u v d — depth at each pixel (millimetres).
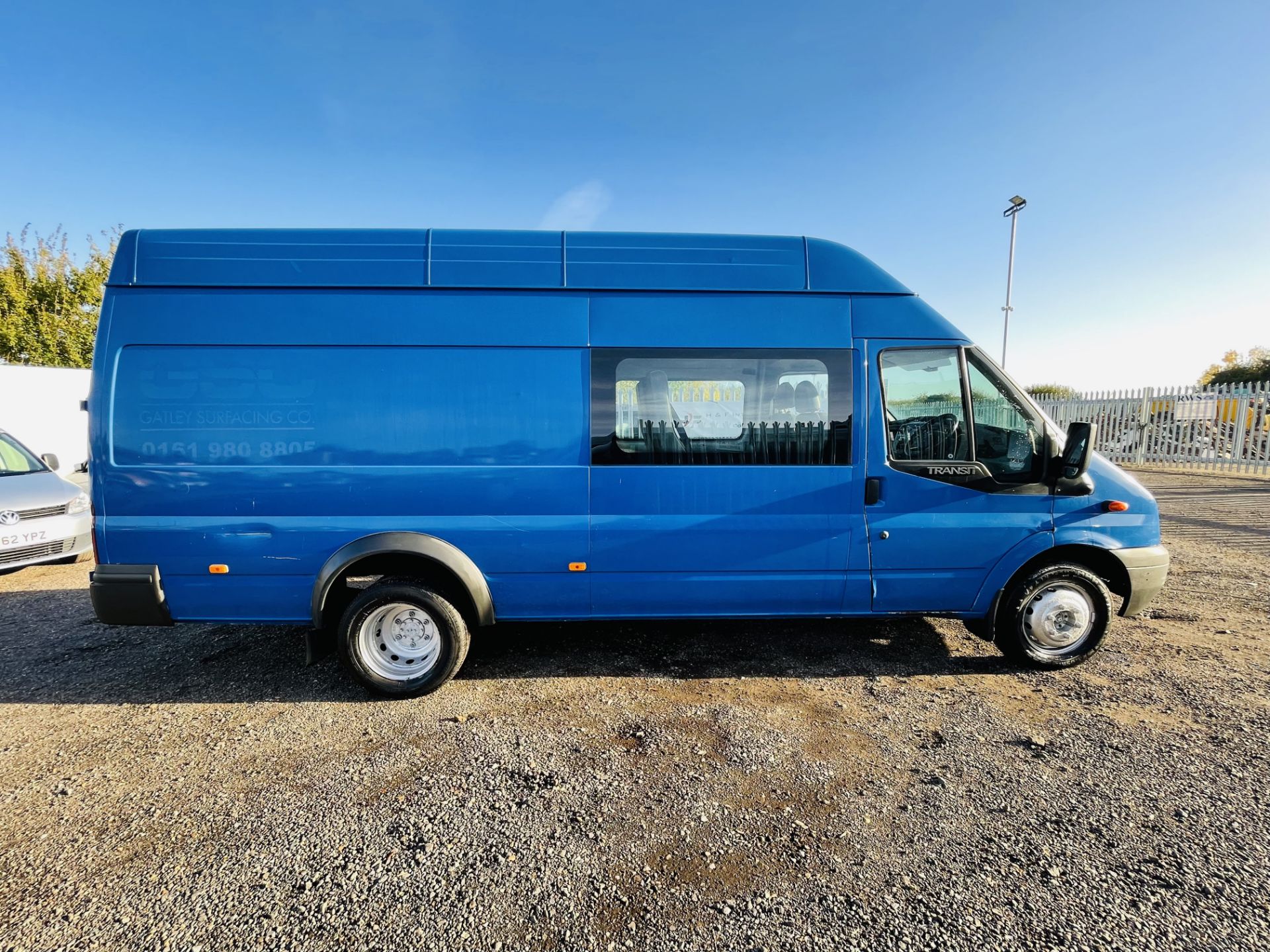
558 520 3398
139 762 2793
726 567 3484
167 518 3250
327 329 3283
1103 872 2066
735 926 1865
